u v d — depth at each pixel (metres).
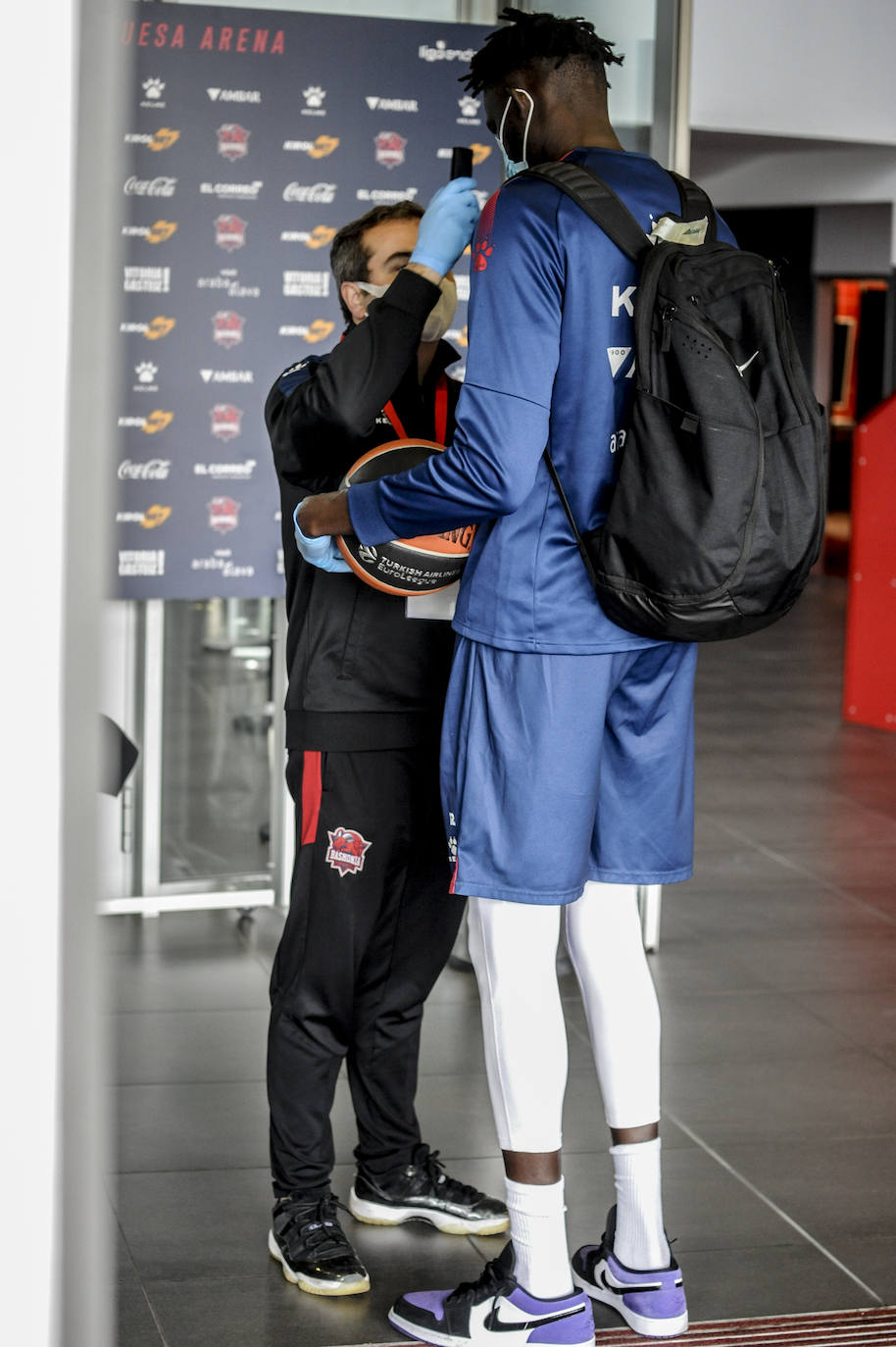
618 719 2.12
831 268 12.65
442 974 3.85
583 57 2.03
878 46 7.33
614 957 2.20
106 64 0.74
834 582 12.22
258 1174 2.72
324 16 3.66
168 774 4.75
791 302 13.12
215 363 3.75
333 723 2.32
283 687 4.08
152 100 3.61
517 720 2.00
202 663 4.82
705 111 7.11
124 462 3.75
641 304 1.86
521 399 1.89
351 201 3.75
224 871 4.28
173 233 3.68
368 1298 2.31
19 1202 0.80
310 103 3.69
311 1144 2.40
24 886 0.78
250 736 4.84
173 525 3.80
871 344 13.46
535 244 1.88
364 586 2.31
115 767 2.46
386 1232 2.54
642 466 1.87
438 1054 3.32
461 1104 3.05
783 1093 3.15
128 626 3.99
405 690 2.33
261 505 3.84
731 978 3.86
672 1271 2.21
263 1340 2.18
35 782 0.77
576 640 1.98
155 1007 3.55
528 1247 2.11
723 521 1.83
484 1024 2.14
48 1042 0.79
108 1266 0.84
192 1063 3.22
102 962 0.80
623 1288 2.22
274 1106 2.40
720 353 1.83
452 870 2.12
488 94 2.09
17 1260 0.80
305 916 2.38
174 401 3.74
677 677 2.14
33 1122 0.79
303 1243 2.35
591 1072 3.24
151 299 3.69
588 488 1.96
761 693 7.93
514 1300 2.12
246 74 3.64
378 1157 2.56
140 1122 2.93
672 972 3.90
